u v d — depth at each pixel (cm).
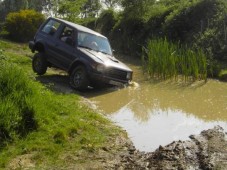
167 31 2059
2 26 2858
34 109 664
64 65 1147
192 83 1318
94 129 706
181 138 723
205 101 1059
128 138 704
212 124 835
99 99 1010
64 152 593
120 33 2544
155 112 926
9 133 607
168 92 1159
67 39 1141
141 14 2386
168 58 1377
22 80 732
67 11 2553
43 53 1229
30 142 606
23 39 2627
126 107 958
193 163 558
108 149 623
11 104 642
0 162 533
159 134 746
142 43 2194
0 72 747
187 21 2025
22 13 2655
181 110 955
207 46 1731
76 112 789
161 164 554
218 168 533
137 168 549
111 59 1125
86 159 578
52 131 652
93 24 3269
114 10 2920
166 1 2709
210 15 1966
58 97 885
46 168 537
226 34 1752
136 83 1278
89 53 1094
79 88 1065
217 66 1480
